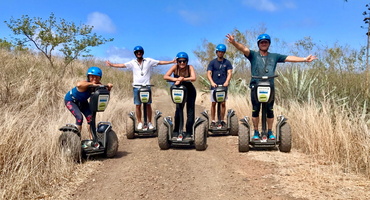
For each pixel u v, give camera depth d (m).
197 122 6.32
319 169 4.77
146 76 8.23
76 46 13.41
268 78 5.89
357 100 7.15
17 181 3.95
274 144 6.00
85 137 6.70
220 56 8.34
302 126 6.36
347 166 4.84
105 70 18.19
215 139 7.55
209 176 4.70
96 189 4.25
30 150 4.66
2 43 14.31
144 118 7.82
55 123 6.45
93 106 5.45
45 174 4.45
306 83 8.68
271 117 6.34
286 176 4.54
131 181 4.53
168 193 4.09
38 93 7.93
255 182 4.39
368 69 7.51
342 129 5.62
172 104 15.41
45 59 14.70
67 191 4.15
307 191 3.94
